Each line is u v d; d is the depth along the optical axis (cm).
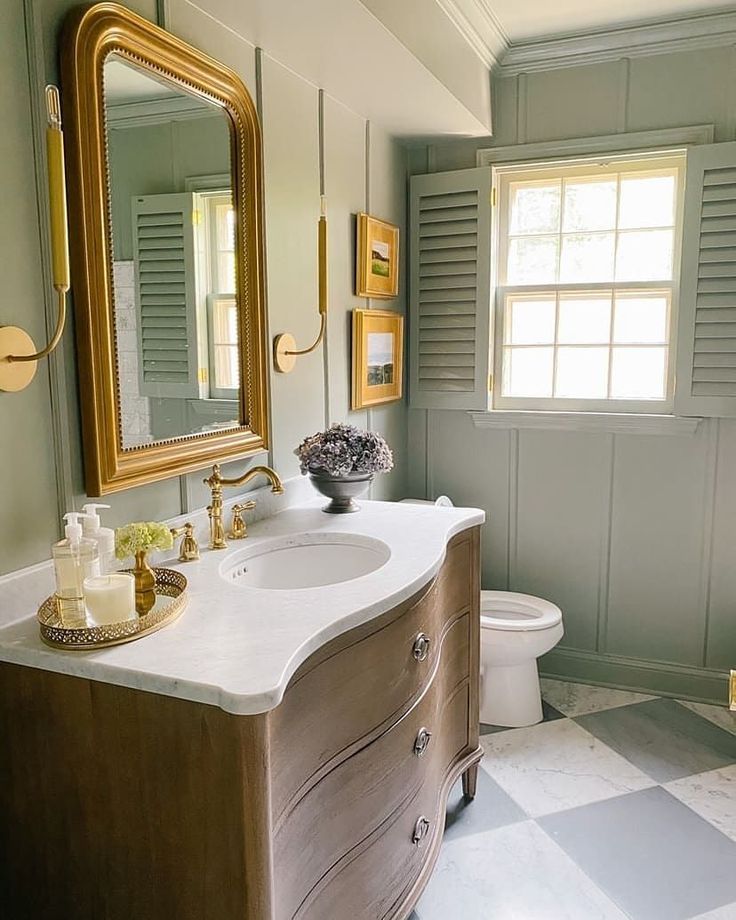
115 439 157
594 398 312
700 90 277
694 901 194
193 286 183
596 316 310
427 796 187
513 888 199
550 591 325
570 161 299
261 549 192
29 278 140
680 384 289
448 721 217
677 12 264
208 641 129
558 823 226
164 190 170
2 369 133
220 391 196
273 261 222
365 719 152
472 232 312
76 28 142
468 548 225
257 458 220
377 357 296
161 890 125
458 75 256
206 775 117
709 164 274
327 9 183
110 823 127
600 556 314
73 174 145
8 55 134
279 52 212
